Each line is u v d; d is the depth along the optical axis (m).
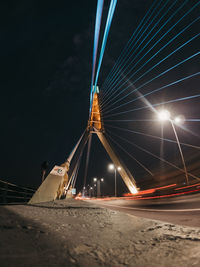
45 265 1.73
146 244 2.90
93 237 2.99
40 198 9.62
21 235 2.41
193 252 2.58
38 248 2.10
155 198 25.25
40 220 3.69
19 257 1.78
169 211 10.46
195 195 19.25
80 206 8.72
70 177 30.83
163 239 3.23
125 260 2.21
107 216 5.59
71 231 3.16
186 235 3.52
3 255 1.75
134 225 4.38
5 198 7.83
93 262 2.03
